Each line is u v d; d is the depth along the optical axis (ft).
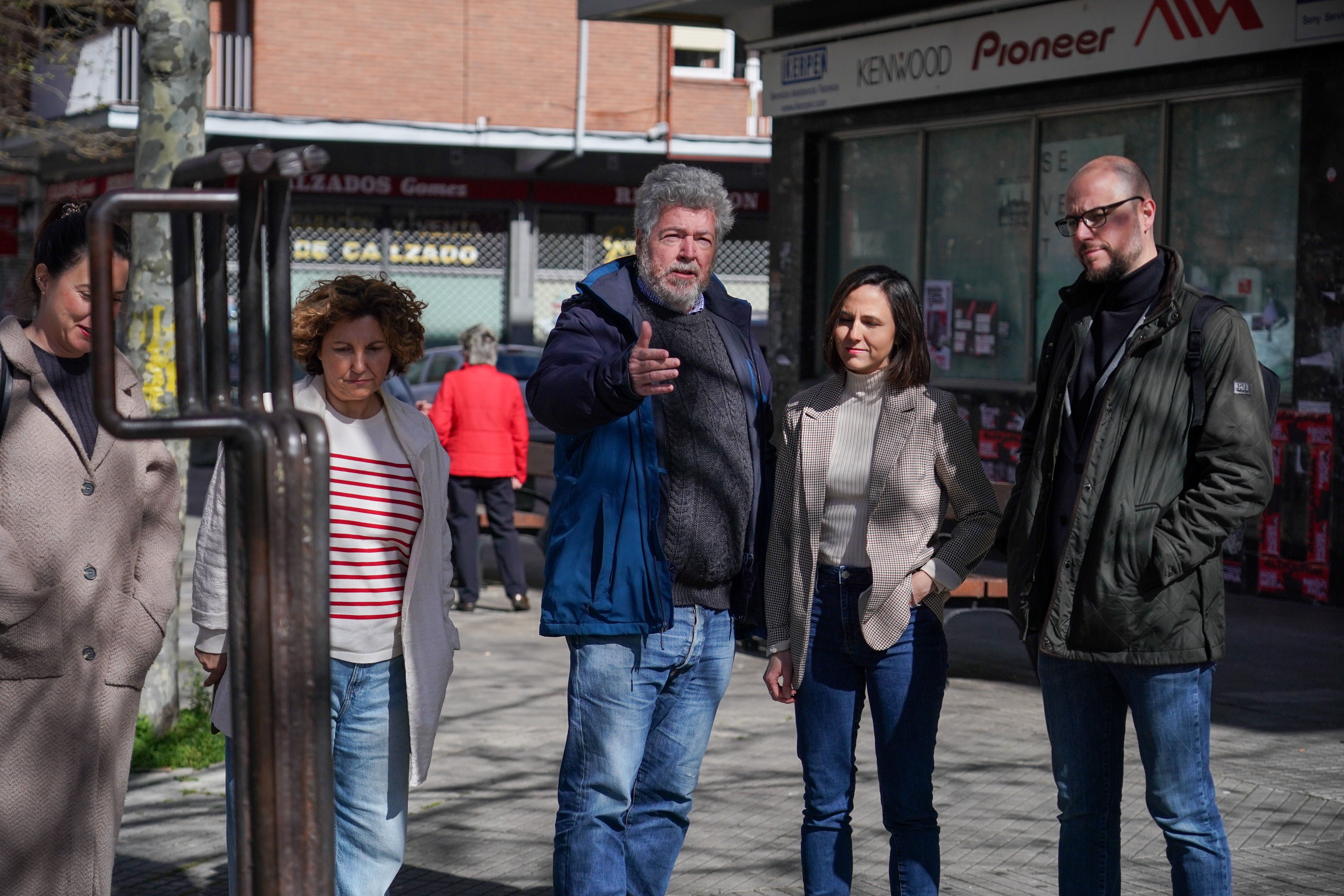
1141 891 14.47
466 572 31.96
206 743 19.45
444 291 82.07
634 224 12.25
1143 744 11.34
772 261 49.70
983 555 12.58
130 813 16.96
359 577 11.35
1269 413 11.14
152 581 10.83
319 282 11.47
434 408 31.68
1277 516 33.22
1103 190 11.28
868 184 47.24
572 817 11.90
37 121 71.26
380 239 80.69
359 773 11.55
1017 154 41.91
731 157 80.18
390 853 11.71
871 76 44.91
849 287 12.40
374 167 78.38
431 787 18.31
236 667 5.88
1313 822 16.79
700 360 12.24
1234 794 17.88
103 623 10.48
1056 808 17.49
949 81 42.11
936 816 12.57
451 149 79.56
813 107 47.32
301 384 11.45
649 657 11.91
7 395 10.01
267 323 6.39
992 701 23.20
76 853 10.34
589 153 81.00
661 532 11.89
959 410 12.49
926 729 12.41
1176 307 11.05
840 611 12.41
